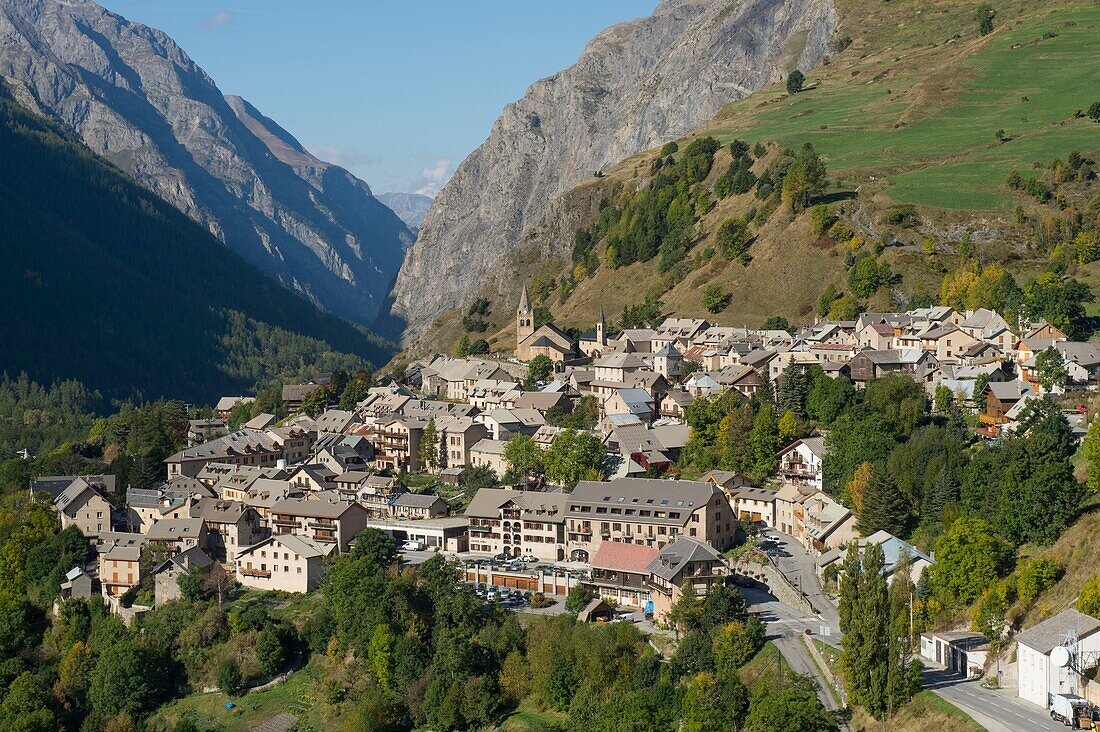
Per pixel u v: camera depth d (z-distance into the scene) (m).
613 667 182.00
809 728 152.62
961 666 163.50
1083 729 139.88
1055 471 180.12
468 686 186.75
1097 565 165.12
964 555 176.00
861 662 156.75
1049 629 151.75
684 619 184.75
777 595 199.12
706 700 162.75
